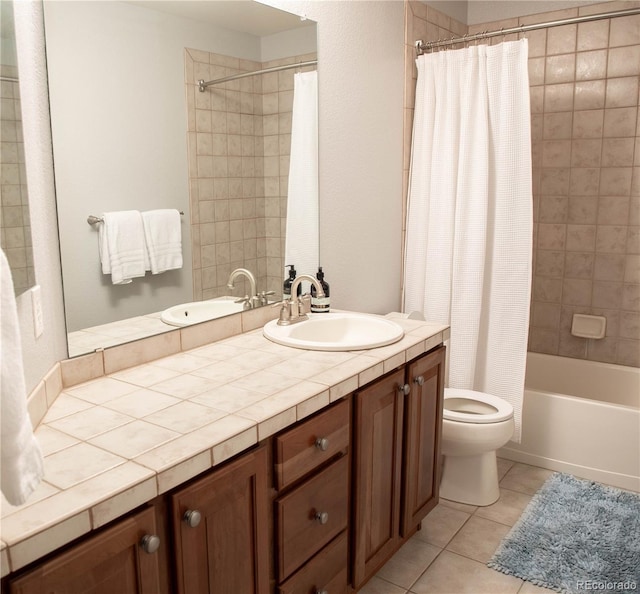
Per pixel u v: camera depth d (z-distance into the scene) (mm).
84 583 996
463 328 2883
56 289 1513
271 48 2139
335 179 2549
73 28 1505
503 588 2051
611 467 2742
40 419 1319
